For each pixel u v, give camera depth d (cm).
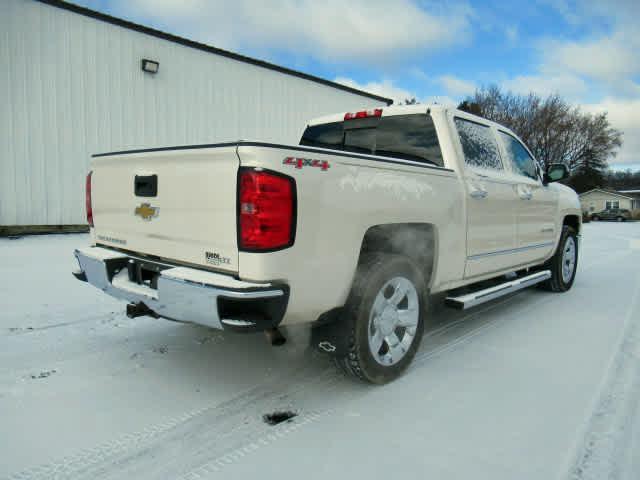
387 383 289
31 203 945
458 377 301
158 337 365
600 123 5103
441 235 319
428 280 328
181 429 233
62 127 971
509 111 4669
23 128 923
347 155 250
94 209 327
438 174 316
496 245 393
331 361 294
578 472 200
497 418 247
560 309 482
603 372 311
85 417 243
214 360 322
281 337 242
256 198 214
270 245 217
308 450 216
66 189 988
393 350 287
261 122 1332
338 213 243
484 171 381
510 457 211
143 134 1094
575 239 584
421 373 307
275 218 216
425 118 361
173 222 256
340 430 234
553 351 352
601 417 248
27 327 378
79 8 970
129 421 239
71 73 973
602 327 416
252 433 231
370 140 396
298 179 224
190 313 230
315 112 1477
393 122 381
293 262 225
